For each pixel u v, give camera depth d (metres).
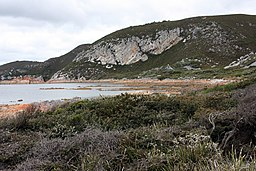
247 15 134.25
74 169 4.56
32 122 8.31
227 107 9.62
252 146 5.40
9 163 5.50
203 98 10.78
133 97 10.51
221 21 123.06
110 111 9.30
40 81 146.00
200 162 4.09
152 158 4.55
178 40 122.38
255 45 109.44
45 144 5.59
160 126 7.58
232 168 3.61
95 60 136.12
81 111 9.39
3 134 6.89
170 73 83.88
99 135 5.57
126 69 122.88
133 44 129.75
